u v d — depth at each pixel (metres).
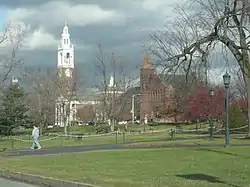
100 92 89.44
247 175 15.17
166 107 72.12
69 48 119.06
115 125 80.69
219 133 51.16
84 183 13.85
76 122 105.88
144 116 89.69
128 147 33.91
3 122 62.28
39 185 15.86
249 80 36.28
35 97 77.62
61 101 77.81
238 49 33.00
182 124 83.75
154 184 13.33
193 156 23.52
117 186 13.09
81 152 29.59
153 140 42.53
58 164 21.39
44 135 65.62
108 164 20.62
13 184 16.34
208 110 55.09
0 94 63.22
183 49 29.41
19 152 31.77
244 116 54.03
